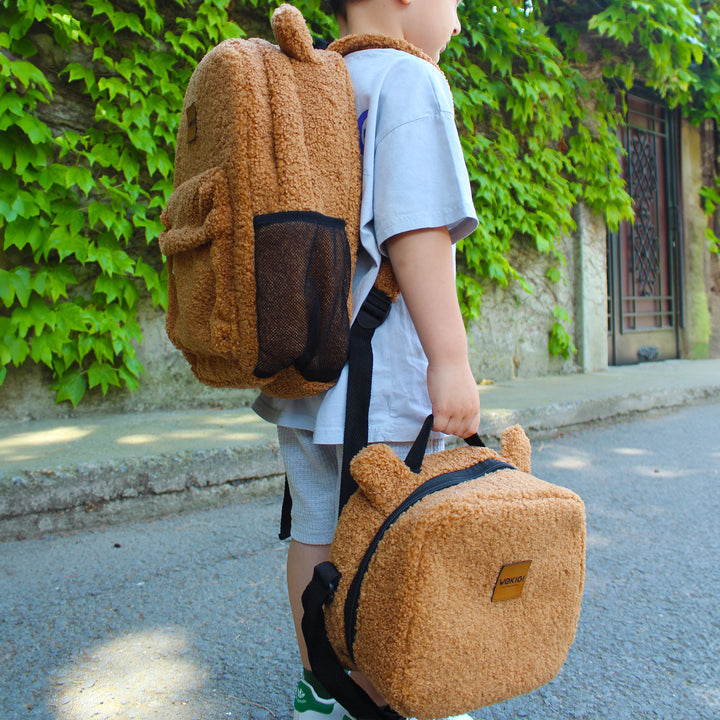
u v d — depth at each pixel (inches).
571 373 185.0
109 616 59.3
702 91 216.7
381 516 29.6
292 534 37.3
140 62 115.6
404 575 26.6
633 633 58.0
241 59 29.1
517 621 28.8
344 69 32.2
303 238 27.9
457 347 30.9
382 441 32.5
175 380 124.5
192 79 33.0
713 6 202.2
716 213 234.4
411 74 32.5
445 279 31.1
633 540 78.7
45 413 112.5
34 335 109.7
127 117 113.5
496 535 27.5
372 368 32.4
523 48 161.9
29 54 107.6
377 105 32.5
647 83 192.1
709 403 168.1
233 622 58.6
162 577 67.4
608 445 125.6
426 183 31.1
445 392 30.4
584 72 185.8
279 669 51.6
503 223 161.5
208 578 67.4
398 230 30.7
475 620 27.6
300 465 36.7
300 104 29.6
